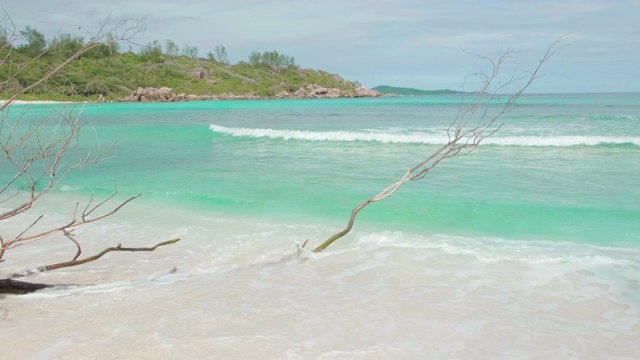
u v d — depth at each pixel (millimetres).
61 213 8055
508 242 5863
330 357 3236
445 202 8023
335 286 4574
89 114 39062
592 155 13578
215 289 4559
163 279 4918
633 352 3314
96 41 4477
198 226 6996
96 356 3264
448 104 61062
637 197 8211
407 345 3404
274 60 178000
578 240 5961
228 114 39188
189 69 143250
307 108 50719
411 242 5844
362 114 38125
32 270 5121
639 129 20500
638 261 5047
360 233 6367
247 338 3516
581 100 65750
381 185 9609
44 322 3834
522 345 3416
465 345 3414
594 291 4328
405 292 4383
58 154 4855
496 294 4297
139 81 110125
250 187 9672
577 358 3252
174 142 18562
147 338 3531
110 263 5547
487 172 10938
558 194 8570
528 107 42438
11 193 9727
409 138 17656
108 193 9531
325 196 8664
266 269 5129
